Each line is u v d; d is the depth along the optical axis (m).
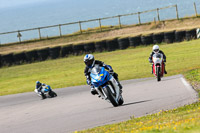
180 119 23.78
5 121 43.16
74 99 56.69
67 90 73.19
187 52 101.75
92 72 37.53
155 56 57.03
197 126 18.23
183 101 37.06
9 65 135.38
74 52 136.75
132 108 37.69
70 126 33.03
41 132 32.19
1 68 134.00
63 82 87.88
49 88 67.38
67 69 112.56
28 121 40.22
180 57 94.88
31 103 61.34
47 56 136.75
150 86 57.19
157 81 62.38
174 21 150.25
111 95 37.22
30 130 33.91
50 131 31.97
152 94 47.41
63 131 31.22
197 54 95.06
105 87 36.81
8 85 98.56
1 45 159.12
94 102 49.19
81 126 32.19
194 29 124.00
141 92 51.88
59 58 136.12
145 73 80.81
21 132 33.59
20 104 62.00
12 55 136.00
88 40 140.12
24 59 136.50
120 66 98.50
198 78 53.47
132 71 86.62
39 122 38.19
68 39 158.12
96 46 135.75
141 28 153.50
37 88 67.44
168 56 100.94
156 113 31.84
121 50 132.75
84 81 84.62
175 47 115.56
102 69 37.50
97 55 129.75
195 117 22.88
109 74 37.59
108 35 154.62
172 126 20.27
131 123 28.25
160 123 23.98
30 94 76.69
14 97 74.38
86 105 47.12
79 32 166.88
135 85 62.91
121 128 26.09
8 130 35.97
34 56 136.62
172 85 52.69
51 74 107.25
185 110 30.55
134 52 123.25
